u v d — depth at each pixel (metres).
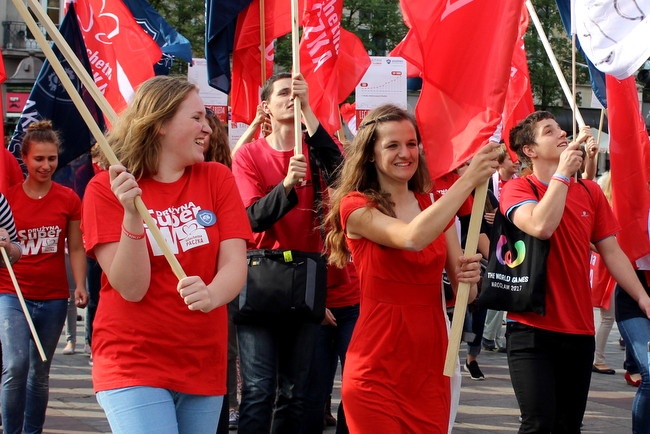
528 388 4.96
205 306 3.52
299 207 5.57
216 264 3.83
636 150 6.43
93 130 3.44
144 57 8.12
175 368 3.67
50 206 6.30
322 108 8.05
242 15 7.83
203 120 3.87
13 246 5.82
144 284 3.59
